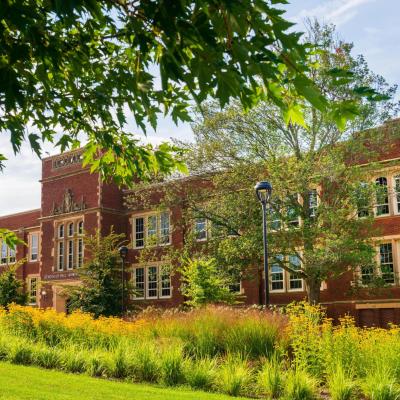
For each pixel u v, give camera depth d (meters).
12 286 32.16
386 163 25.45
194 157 25.47
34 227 47.38
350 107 3.81
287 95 4.17
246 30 3.43
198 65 3.59
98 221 39.56
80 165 41.84
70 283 40.84
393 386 9.55
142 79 4.67
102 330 16.12
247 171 24.92
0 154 6.03
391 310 26.67
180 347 12.63
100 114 5.68
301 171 22.67
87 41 5.00
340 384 9.68
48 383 10.13
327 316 28.48
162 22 3.44
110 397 8.91
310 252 22.38
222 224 25.66
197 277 23.62
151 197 39.00
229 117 24.89
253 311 15.52
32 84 4.85
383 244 27.58
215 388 10.70
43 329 16.80
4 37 3.99
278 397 10.13
